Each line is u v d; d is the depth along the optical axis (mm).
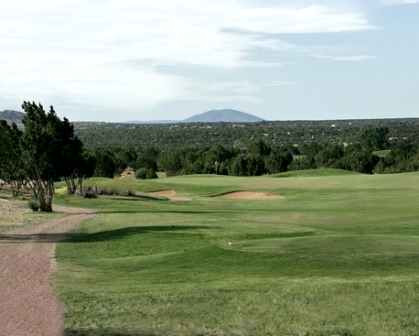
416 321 11727
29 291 16328
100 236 29641
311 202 48844
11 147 43500
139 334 11883
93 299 14852
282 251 19219
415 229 27906
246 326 12070
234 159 127688
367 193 52906
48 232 32562
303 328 11734
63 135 50125
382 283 13977
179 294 14711
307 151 157125
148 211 46531
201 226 30969
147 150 158875
